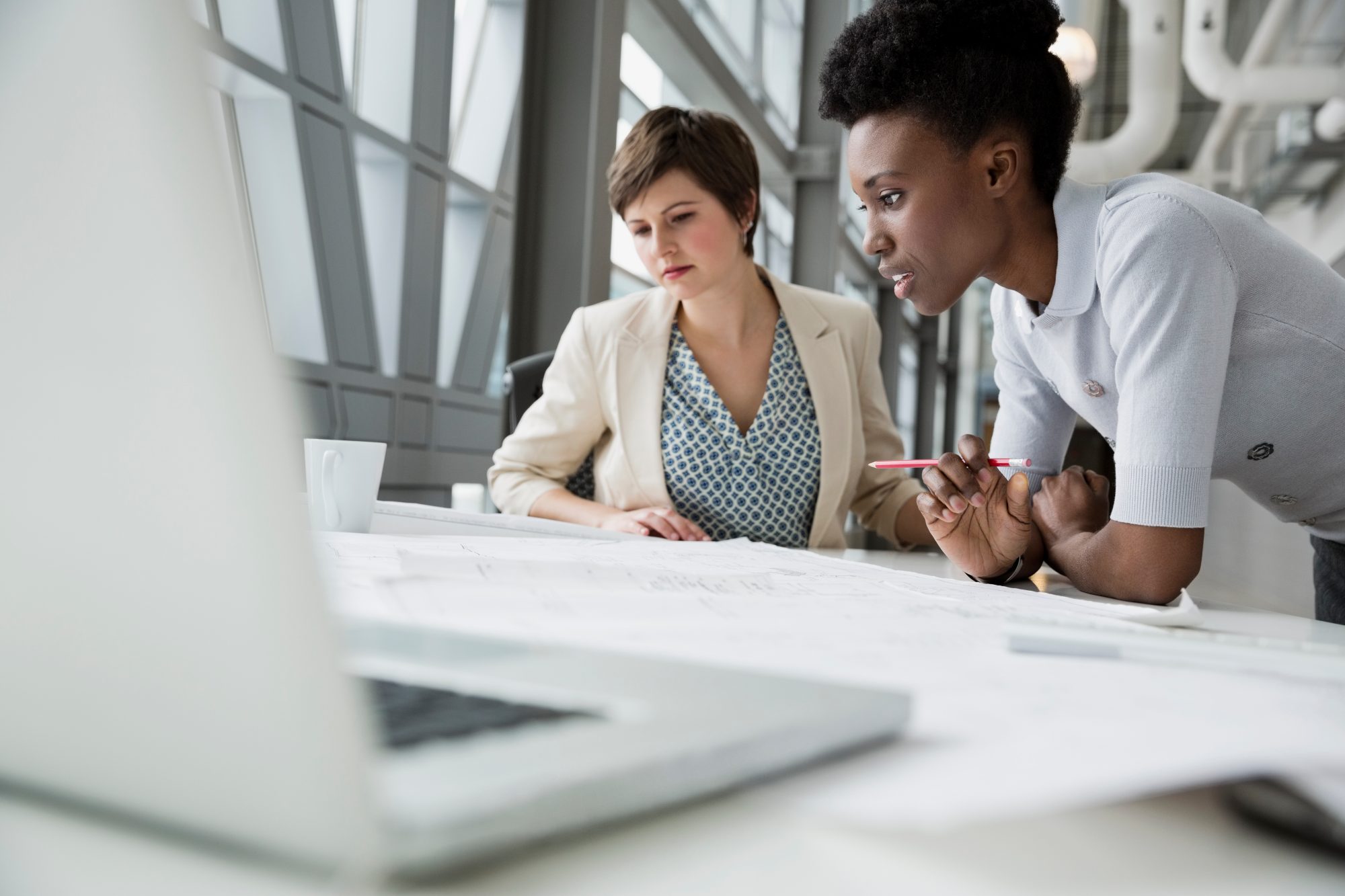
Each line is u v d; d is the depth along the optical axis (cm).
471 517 113
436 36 216
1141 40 567
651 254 140
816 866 19
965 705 31
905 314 841
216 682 16
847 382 147
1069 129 96
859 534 559
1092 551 89
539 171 248
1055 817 23
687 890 17
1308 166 665
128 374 16
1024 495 91
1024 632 42
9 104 16
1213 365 85
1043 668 39
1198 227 86
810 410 147
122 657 17
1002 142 92
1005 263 98
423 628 31
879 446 158
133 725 17
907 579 79
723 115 144
